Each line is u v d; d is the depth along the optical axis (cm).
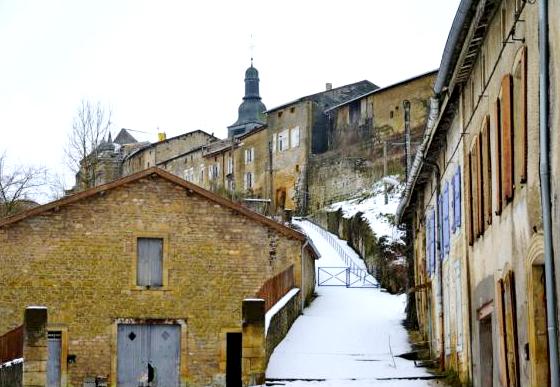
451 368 2025
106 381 2697
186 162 8288
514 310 1258
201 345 2766
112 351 2717
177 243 2805
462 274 1792
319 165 6688
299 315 3081
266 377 2255
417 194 2712
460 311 1845
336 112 6688
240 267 2838
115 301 2744
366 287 3931
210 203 2842
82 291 2734
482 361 1605
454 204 1886
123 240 2773
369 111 6300
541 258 1086
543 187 1016
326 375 2266
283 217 4875
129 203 2794
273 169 7138
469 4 1322
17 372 2155
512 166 1240
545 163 1015
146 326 2752
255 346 2252
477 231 1588
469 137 1673
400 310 3278
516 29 1209
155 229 2795
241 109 10650
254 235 2866
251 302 2270
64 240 2747
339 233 5412
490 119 1430
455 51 1562
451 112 1881
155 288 2769
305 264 3284
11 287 2711
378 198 5328
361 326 2917
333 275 4169
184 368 2744
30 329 2206
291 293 2964
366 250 4522
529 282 1138
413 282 3027
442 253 2158
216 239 2831
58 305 2717
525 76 1143
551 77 1008
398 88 6059
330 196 6519
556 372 987
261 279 2848
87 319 2723
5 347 2341
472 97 1627
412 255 3056
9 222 2723
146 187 2811
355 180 6300
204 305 2789
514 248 1241
